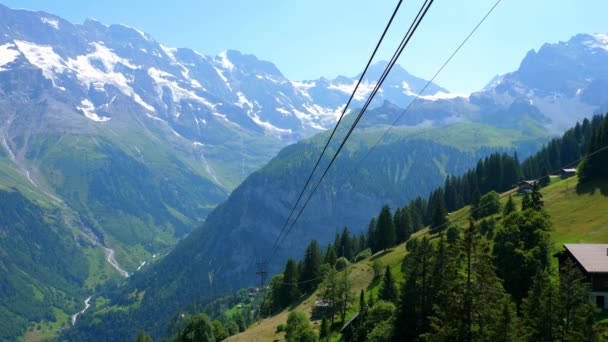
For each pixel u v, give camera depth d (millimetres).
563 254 95500
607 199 152375
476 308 64375
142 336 186500
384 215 199000
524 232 95188
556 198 167750
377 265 158125
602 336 59562
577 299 63531
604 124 176625
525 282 87938
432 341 67250
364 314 110562
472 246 66062
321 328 124375
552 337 63406
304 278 191875
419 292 86062
